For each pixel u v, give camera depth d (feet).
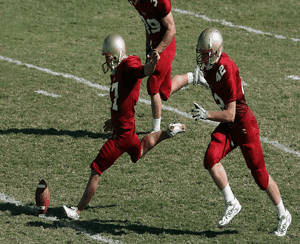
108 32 131.64
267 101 90.74
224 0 154.81
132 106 50.78
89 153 70.74
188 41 124.36
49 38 127.13
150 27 66.03
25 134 76.02
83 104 88.74
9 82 98.53
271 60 112.78
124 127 51.19
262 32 131.13
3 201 57.26
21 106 87.15
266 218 55.36
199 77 77.10
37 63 109.91
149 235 51.39
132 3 64.59
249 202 58.75
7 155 69.31
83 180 63.41
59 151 71.10
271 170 66.49
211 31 48.73
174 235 51.49
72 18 141.59
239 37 127.65
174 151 71.61
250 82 99.81
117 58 49.96
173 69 105.91
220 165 51.11
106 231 51.90
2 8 148.25
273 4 151.43
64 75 103.04
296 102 90.33
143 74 47.70
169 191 60.90
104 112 85.35
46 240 49.29
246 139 51.16
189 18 141.08
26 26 135.23
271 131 78.43
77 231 51.72
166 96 73.41
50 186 61.52
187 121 81.92
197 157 70.03
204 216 55.52
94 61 111.86
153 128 73.20
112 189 61.31
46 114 84.02
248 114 51.37
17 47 120.26
